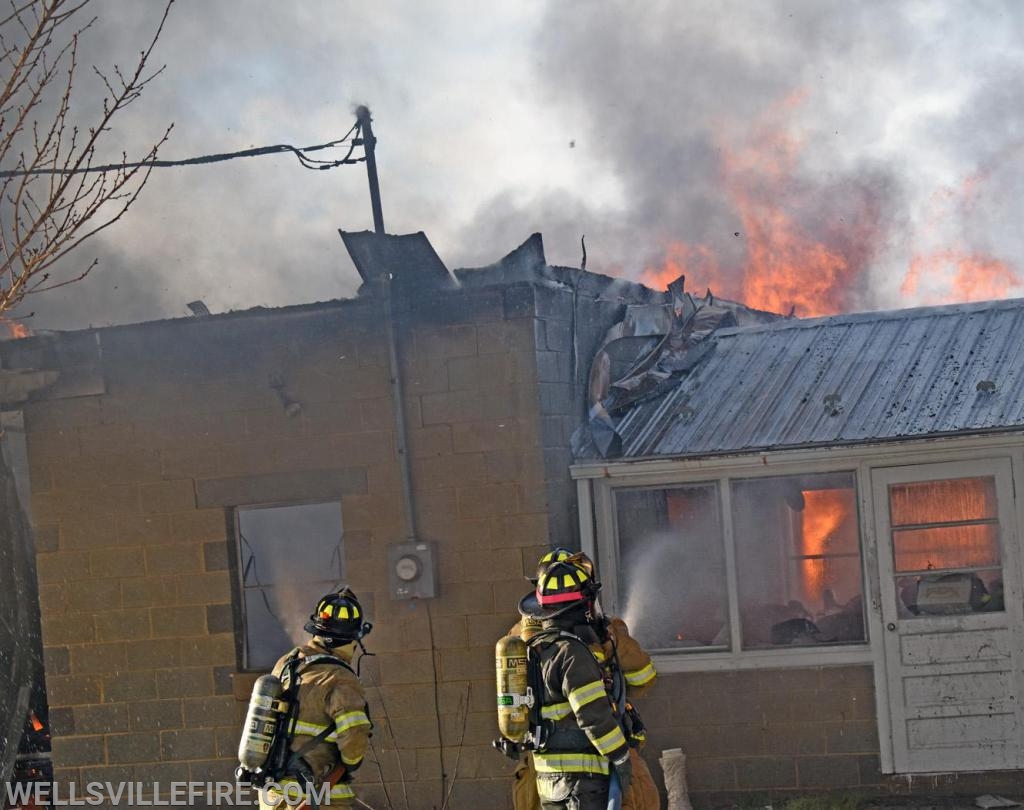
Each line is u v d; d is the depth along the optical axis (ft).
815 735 29.32
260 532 31.12
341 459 30.09
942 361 31.73
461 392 29.50
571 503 30.40
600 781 17.66
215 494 30.76
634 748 18.69
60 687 31.24
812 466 29.63
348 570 29.86
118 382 31.35
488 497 29.27
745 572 30.22
